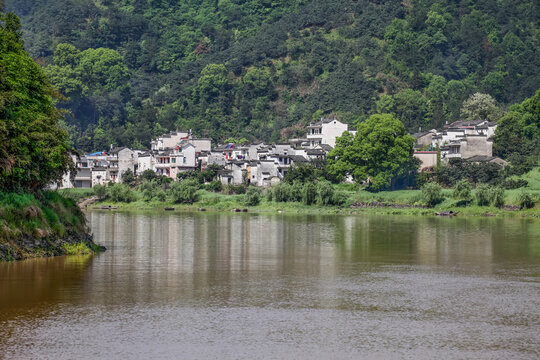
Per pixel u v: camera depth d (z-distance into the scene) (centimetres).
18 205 6894
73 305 4906
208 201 18938
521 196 15925
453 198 16862
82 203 19350
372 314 4781
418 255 7981
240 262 7219
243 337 4181
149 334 4209
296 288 5681
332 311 4853
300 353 3900
